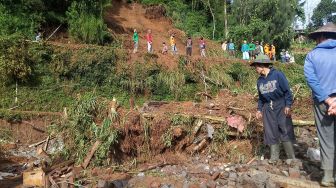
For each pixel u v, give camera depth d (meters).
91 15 21.80
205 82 20.23
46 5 20.91
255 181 5.48
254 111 8.74
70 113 8.17
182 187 5.98
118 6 30.19
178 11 32.44
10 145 12.45
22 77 15.96
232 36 29.84
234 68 21.36
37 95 16.23
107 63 18.23
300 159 6.98
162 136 8.16
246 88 20.00
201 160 7.95
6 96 15.62
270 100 6.73
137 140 8.00
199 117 8.44
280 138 6.74
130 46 24.39
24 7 19.61
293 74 22.41
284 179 5.52
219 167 7.14
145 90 18.81
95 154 7.47
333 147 4.94
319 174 5.79
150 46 22.11
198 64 20.61
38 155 9.58
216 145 8.24
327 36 4.91
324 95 4.72
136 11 30.77
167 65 19.78
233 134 8.20
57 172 6.83
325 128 4.90
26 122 14.49
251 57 25.45
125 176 6.90
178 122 8.33
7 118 14.27
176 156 8.16
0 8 19.02
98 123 7.97
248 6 31.94
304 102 11.64
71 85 17.19
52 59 17.06
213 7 33.78
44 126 14.71
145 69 18.91
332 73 4.74
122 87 18.38
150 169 7.35
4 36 16.34
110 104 8.10
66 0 21.67
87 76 17.70
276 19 30.62
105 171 7.18
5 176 7.96
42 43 17.00
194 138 8.37
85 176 6.90
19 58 15.98
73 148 7.80
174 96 19.33
